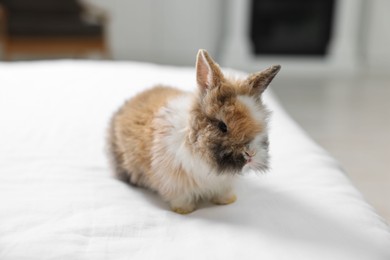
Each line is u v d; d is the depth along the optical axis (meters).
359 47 2.80
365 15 2.73
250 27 2.70
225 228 0.50
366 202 0.57
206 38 2.77
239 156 0.49
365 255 0.46
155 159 0.56
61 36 2.11
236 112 0.50
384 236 0.49
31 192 0.56
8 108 0.84
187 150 0.53
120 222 0.50
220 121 0.50
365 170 1.18
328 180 0.61
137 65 1.19
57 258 0.44
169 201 0.57
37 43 2.09
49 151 0.69
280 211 0.53
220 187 0.56
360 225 0.51
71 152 0.69
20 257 0.44
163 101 0.61
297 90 2.15
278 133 0.77
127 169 0.61
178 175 0.54
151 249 0.46
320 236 0.48
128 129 0.60
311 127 1.56
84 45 2.16
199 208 0.57
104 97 0.93
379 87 2.25
